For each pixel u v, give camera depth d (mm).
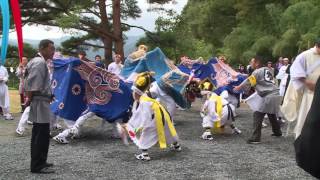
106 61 24016
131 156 7746
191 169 6832
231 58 31344
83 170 6754
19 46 7539
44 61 6496
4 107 12469
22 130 9797
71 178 6320
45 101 6535
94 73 9078
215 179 6277
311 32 23156
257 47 28312
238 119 12727
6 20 7117
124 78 10414
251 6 31734
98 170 6762
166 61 11266
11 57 24312
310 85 6121
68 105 9000
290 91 7375
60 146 8602
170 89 9938
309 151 2973
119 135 9414
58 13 22984
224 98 9867
